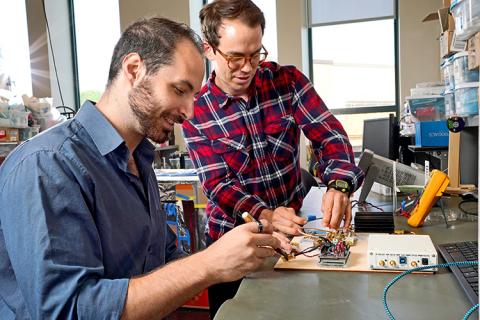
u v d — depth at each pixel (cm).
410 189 175
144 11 469
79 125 91
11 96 311
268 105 151
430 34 425
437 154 241
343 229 129
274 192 154
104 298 76
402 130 338
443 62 264
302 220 130
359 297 86
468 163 197
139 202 100
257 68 144
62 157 82
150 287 79
